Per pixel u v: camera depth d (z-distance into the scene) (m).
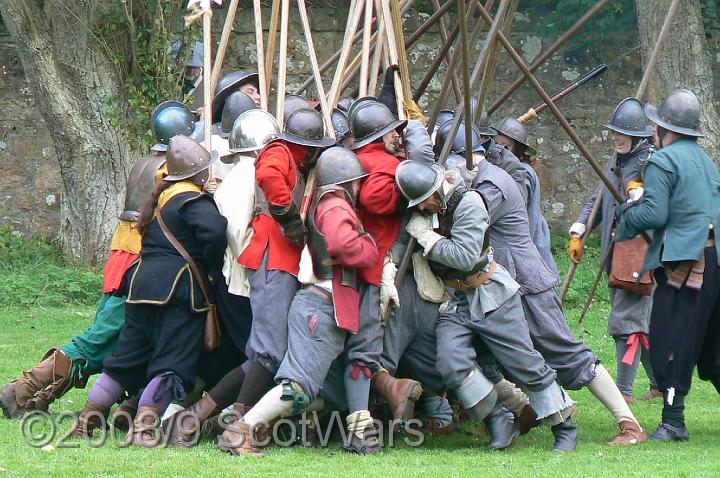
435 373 19.08
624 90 47.66
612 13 46.28
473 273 18.38
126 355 19.02
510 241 19.39
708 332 20.38
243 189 18.64
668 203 19.73
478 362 19.19
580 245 25.70
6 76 47.31
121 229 20.59
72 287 40.47
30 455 17.34
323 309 17.78
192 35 42.91
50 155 47.34
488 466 17.27
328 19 47.38
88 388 24.02
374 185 18.06
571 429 19.09
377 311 18.19
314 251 17.86
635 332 24.39
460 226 18.11
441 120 22.88
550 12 47.38
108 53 43.03
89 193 43.94
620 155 24.27
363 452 18.06
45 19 42.50
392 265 18.36
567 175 47.78
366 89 21.73
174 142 18.95
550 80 47.66
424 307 18.77
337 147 18.31
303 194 18.72
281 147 18.28
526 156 24.84
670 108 20.17
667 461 17.86
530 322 19.22
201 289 18.61
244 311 18.94
